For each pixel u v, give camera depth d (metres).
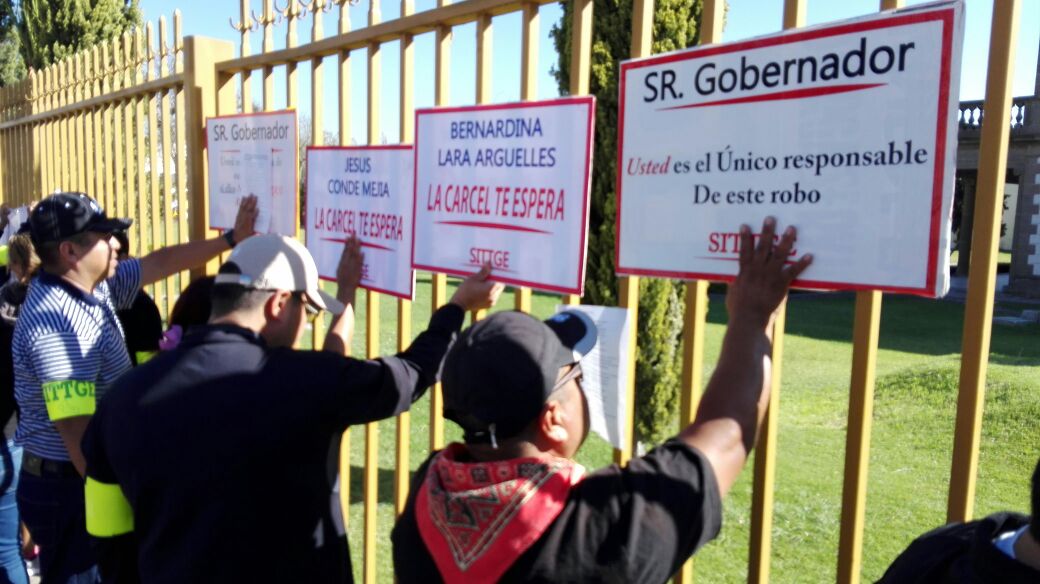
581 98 2.04
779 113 1.70
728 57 1.77
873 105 1.57
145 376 1.90
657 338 5.10
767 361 1.60
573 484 1.38
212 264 3.83
